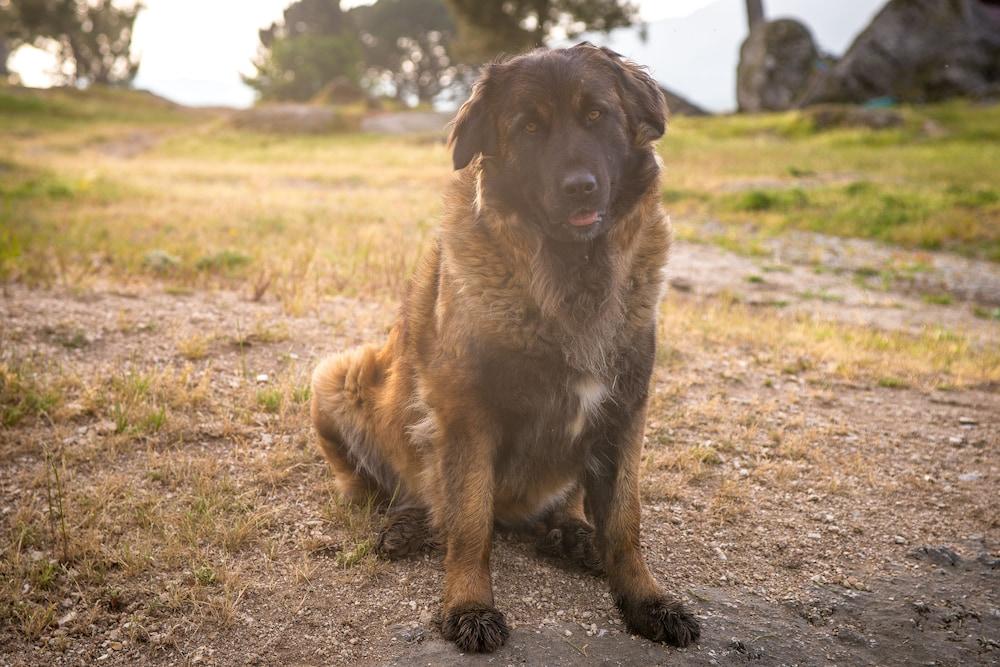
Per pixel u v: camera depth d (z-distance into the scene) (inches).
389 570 148.7
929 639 139.8
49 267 295.6
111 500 159.8
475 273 132.1
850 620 144.0
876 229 551.8
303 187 724.0
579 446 142.4
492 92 138.6
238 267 331.6
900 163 805.2
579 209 126.6
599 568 150.9
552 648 129.2
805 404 236.4
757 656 131.5
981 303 398.6
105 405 194.1
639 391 141.2
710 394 237.3
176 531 151.4
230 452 183.8
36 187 575.5
